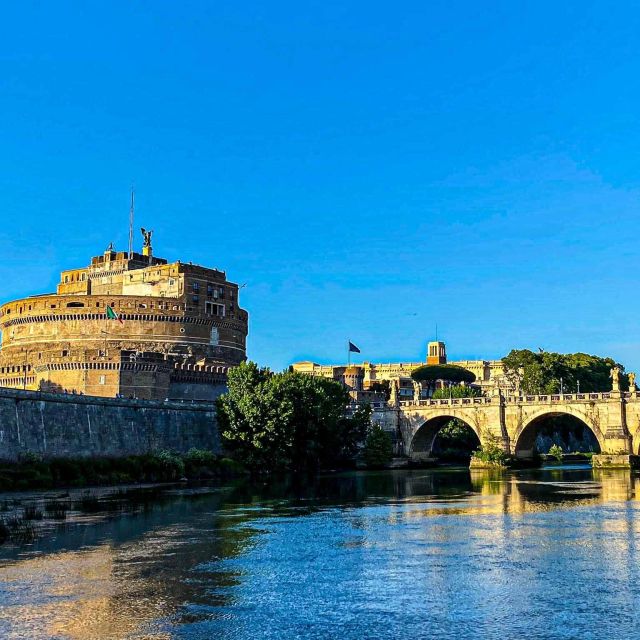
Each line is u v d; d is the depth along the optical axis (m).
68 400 112.44
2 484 94.06
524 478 120.94
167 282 194.38
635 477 118.75
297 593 41.53
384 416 175.00
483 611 38.00
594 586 42.53
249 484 112.38
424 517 70.56
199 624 36.19
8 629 35.41
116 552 52.91
